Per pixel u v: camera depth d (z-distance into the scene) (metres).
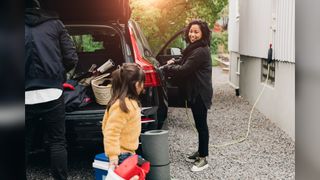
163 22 10.89
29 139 4.09
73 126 4.46
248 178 4.71
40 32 3.72
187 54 4.81
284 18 6.97
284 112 7.10
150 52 6.35
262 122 7.96
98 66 6.08
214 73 20.91
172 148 6.04
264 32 8.53
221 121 8.12
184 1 10.94
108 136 3.36
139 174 3.29
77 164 5.29
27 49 3.67
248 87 10.84
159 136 4.04
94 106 4.76
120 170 3.22
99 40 6.11
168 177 4.14
